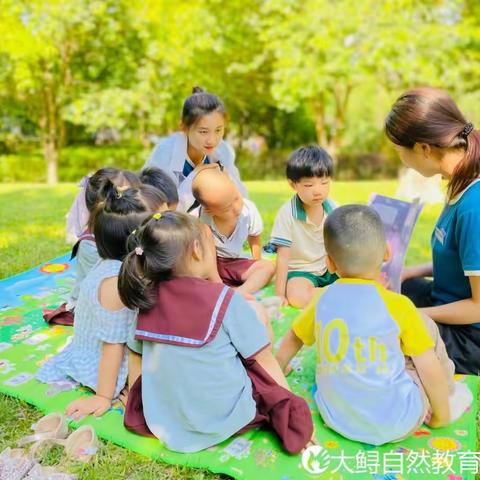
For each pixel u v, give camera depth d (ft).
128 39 43.62
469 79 40.91
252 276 10.10
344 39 39.22
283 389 6.25
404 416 5.92
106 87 44.19
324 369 6.24
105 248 7.10
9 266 12.39
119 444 6.19
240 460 5.90
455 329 7.55
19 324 9.09
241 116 53.52
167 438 6.05
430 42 37.91
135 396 6.43
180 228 6.03
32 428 6.36
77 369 7.21
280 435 6.02
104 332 6.74
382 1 38.78
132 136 52.80
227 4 43.11
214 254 7.04
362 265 6.01
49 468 5.75
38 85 42.75
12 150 51.13
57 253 13.44
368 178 49.90
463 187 7.13
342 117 49.78
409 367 6.63
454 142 6.93
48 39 40.01
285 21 40.63
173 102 46.21
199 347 5.93
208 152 11.02
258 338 6.19
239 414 6.05
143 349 6.26
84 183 10.54
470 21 40.09
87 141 52.34
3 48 39.29
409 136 7.06
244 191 12.53
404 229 8.84
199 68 45.73
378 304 5.96
